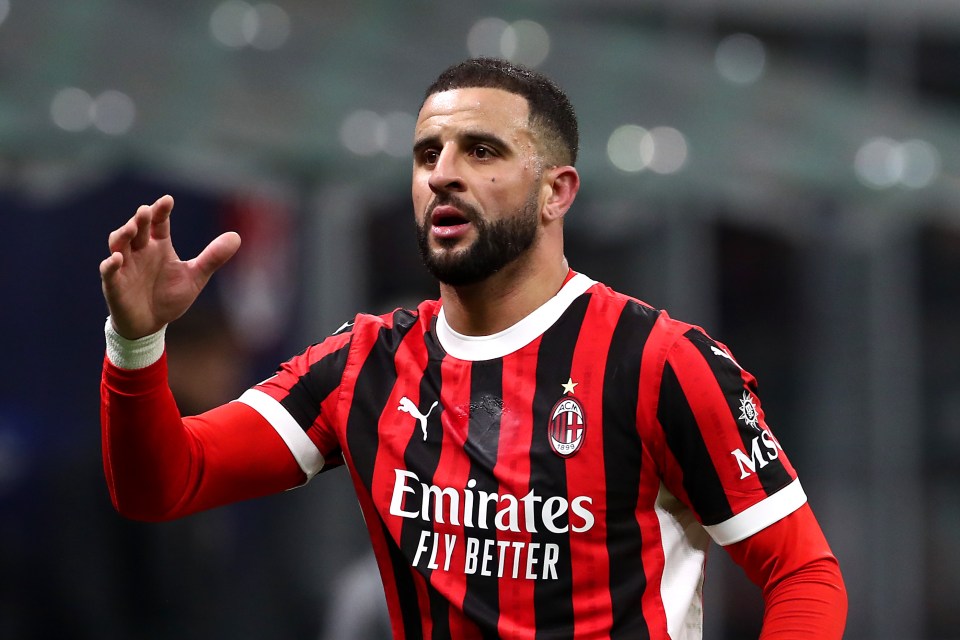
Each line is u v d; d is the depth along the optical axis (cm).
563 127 908
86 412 2164
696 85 2466
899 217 2739
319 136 2162
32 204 2216
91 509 1822
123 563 1814
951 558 3003
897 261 3000
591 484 861
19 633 1792
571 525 858
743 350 2992
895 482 2958
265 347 2400
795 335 2995
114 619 1803
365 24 2395
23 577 1820
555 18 2664
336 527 2222
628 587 862
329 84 2236
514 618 860
